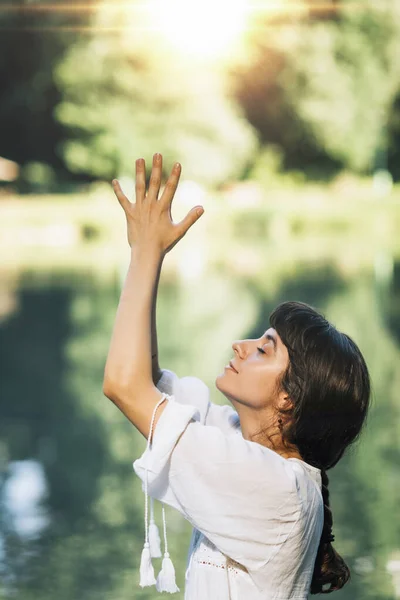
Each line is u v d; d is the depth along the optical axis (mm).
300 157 65250
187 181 58062
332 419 2203
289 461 2197
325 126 61969
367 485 7285
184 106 58438
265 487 2041
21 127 60469
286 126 64000
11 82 60125
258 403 2240
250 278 22500
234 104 62188
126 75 57875
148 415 2051
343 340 2227
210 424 2471
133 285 2115
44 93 59531
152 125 58094
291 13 63281
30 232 39094
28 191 57031
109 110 57594
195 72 59156
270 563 2076
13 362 13500
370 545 5953
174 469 2041
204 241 35344
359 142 62406
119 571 5668
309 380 2172
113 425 9961
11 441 9297
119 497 7340
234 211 47938
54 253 31969
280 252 30312
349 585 5219
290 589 2125
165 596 5195
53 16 58312
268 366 2227
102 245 35000
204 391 2490
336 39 63312
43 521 6719
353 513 6641
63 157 59281
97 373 12609
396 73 63156
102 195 54844
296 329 2217
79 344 14750
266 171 62000
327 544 2355
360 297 18547
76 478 7938
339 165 64688
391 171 64375
